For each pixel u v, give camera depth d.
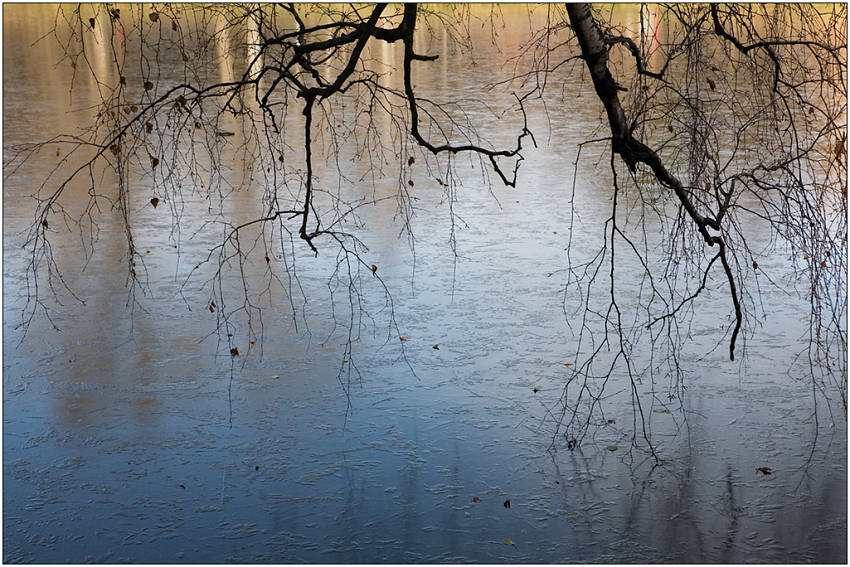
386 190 10.57
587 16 3.86
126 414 5.34
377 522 4.29
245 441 5.03
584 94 16.70
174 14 4.61
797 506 4.39
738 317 4.25
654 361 5.95
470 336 6.40
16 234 8.92
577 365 5.93
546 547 4.10
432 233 8.88
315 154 12.18
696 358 5.98
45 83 18.11
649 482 4.61
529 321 6.64
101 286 7.48
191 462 4.83
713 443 4.96
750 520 4.29
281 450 4.94
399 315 6.79
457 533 4.21
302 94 4.34
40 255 8.25
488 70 19.06
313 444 5.00
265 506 4.43
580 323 6.59
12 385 5.74
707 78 4.82
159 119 13.07
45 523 4.30
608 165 11.52
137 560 4.03
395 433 5.10
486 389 5.62
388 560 4.01
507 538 4.16
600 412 5.32
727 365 5.87
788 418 5.20
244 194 10.41
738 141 4.58
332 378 5.78
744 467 4.73
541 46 5.03
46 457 4.88
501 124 14.21
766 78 4.91
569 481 4.63
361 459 4.84
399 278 7.59
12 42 25.08
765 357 5.97
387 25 10.48
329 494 4.52
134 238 8.80
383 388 5.64
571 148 12.51
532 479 4.65
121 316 6.84
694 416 5.25
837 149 4.38
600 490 4.55
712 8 4.28
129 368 5.96
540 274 7.64
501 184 10.79
